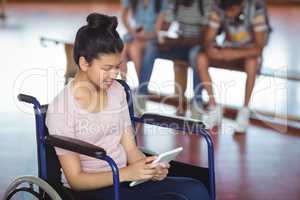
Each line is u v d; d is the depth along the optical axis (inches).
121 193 109.3
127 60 251.8
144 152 124.6
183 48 245.3
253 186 172.9
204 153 201.6
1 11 478.6
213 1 230.1
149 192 109.6
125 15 254.7
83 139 110.0
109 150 113.3
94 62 105.1
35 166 187.2
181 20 243.0
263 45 228.5
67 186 113.2
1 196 162.9
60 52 338.0
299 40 394.6
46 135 110.3
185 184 112.3
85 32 105.3
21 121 234.2
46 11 511.5
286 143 212.5
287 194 167.5
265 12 227.3
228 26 229.1
